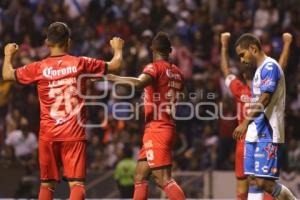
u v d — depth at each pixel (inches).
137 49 2015.3
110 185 1766.7
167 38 1069.8
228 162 1839.3
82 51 2090.3
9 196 1763.0
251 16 2257.6
